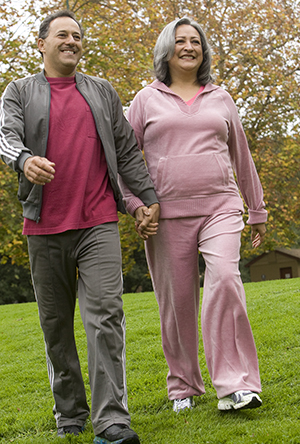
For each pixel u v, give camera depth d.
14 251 13.90
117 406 2.31
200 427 2.55
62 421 2.76
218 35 16.39
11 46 13.56
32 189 2.56
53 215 2.57
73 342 2.78
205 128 2.94
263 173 16.28
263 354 4.07
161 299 3.04
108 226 2.58
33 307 12.42
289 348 4.18
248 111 16.97
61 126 2.59
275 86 16.52
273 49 17.09
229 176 2.97
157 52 3.15
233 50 15.84
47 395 4.12
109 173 2.67
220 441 2.29
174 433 2.48
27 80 2.71
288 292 8.43
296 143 16.67
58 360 2.73
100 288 2.47
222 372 2.63
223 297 2.66
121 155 2.88
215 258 2.74
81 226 2.55
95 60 13.66
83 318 2.50
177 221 2.93
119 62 13.99
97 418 2.29
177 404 2.99
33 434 3.09
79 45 2.72
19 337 7.76
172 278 2.95
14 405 3.88
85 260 2.55
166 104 3.03
